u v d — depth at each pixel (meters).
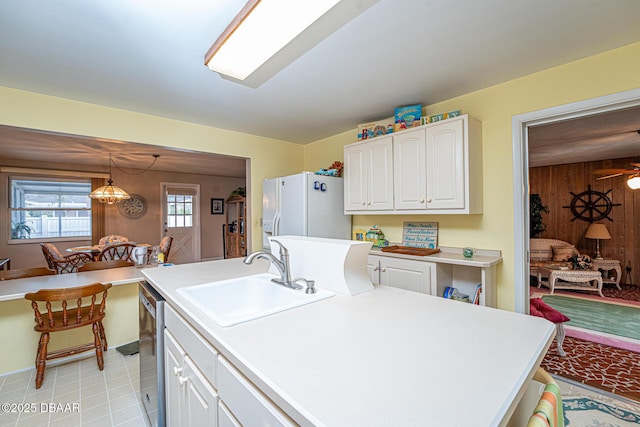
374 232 3.18
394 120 2.95
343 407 0.58
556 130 3.30
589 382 2.14
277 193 3.47
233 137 3.62
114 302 2.70
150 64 1.96
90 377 2.19
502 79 2.24
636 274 4.98
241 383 0.79
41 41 1.68
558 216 5.66
